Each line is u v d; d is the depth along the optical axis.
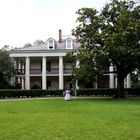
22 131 14.68
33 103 35.84
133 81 74.25
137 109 26.78
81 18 44.94
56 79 67.12
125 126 16.23
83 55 42.53
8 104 34.19
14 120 19.06
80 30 44.81
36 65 67.00
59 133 14.12
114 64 45.97
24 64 69.94
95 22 44.06
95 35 42.81
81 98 49.00
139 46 41.91
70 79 66.62
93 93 58.22
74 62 56.28
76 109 27.20
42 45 65.44
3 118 20.20
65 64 66.38
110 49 40.38
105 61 42.66
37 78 67.12
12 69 60.06
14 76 63.12
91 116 21.31
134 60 43.06
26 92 56.34
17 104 34.19
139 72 54.47
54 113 23.62
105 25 44.06
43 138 12.92
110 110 25.92
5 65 59.00
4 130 15.02
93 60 42.94
